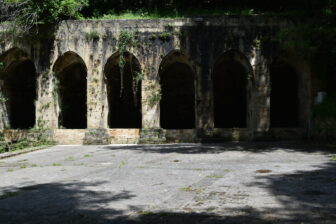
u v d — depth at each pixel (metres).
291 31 18.83
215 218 5.08
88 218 5.29
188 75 24.34
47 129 20.02
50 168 11.03
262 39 19.80
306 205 5.68
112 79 23.22
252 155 13.24
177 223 4.89
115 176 9.09
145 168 10.38
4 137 20.34
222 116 24.31
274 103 23.34
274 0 24.03
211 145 17.95
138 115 24.28
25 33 20.17
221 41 19.78
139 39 19.89
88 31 20.02
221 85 24.23
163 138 19.67
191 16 19.91
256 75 19.73
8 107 21.81
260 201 6.01
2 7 20.72
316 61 19.12
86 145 19.45
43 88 20.22
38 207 6.03
